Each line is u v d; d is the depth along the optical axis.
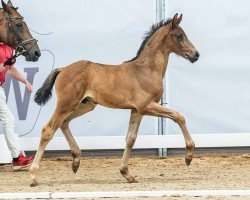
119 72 9.84
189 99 12.54
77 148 10.23
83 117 12.67
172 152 12.81
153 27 10.19
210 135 12.40
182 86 12.55
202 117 12.53
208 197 8.27
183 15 12.59
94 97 9.83
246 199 8.11
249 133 12.38
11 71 11.51
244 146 12.52
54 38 12.82
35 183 9.55
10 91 12.77
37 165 9.66
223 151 12.73
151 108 9.78
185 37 10.11
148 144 12.49
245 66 12.48
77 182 10.06
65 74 9.74
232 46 12.52
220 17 12.52
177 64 12.55
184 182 9.80
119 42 12.73
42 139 9.70
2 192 9.00
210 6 12.55
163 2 12.62
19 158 11.66
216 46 12.52
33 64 12.82
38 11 12.86
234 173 10.82
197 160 12.33
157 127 12.58
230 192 8.43
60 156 12.92
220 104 12.52
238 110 12.50
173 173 10.95
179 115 9.70
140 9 12.69
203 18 12.55
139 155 12.86
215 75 12.52
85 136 12.66
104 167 11.88
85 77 9.75
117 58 12.74
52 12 12.82
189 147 9.70
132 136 9.89
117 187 9.29
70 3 12.79
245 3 12.48
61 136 12.73
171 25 10.04
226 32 12.52
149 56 9.93
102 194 8.40
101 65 9.90
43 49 12.84
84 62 9.85
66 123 10.20
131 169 11.53
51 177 10.69
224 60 12.52
